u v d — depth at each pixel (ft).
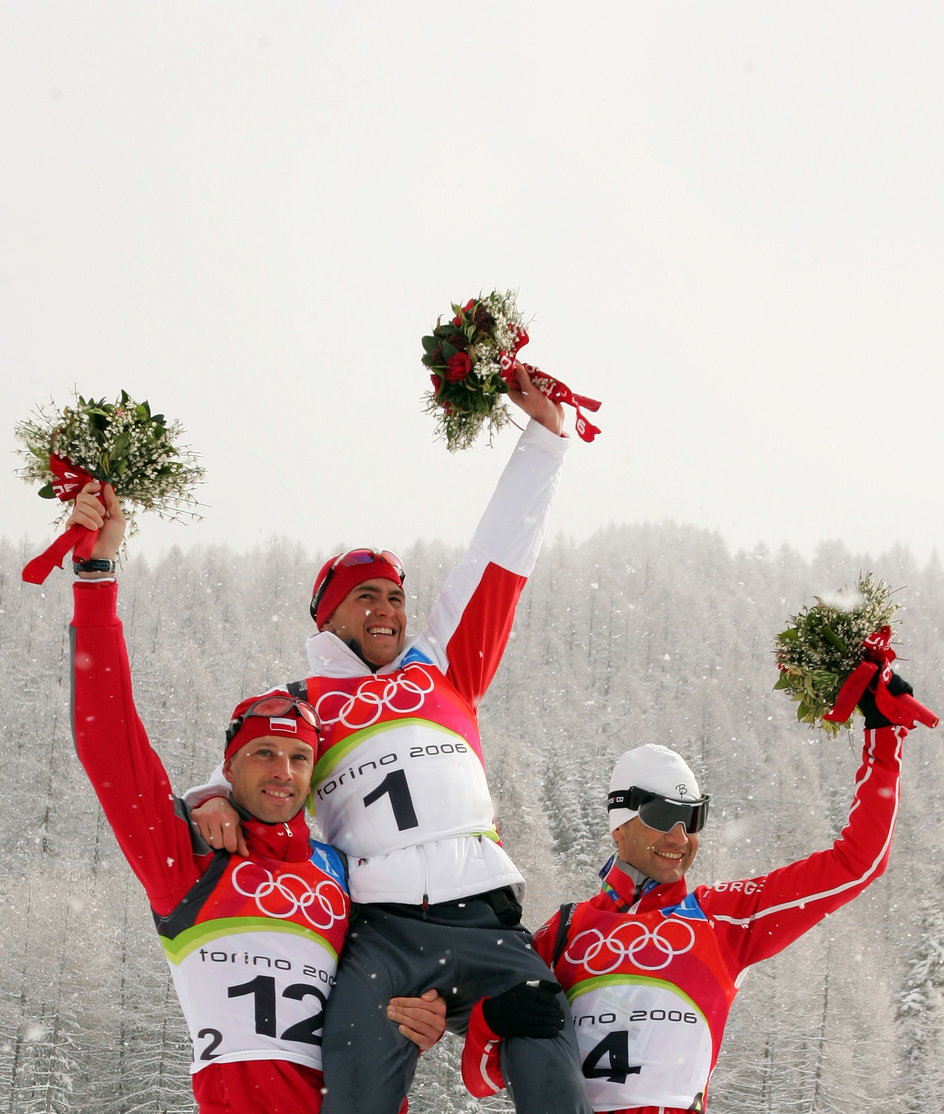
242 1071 12.85
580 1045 14.21
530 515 15.88
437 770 14.29
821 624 15.96
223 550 275.39
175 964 13.57
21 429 13.82
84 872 160.25
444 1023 13.04
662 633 282.56
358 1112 12.55
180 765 172.04
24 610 191.62
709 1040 14.30
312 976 13.34
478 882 13.87
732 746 214.28
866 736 15.66
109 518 13.51
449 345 15.61
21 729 175.42
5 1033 110.93
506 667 252.21
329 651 15.39
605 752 221.46
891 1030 116.98
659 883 15.20
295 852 13.91
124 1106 110.32
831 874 14.96
